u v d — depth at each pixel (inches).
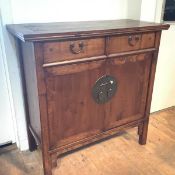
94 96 57.7
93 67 53.9
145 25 58.2
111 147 72.9
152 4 74.2
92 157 68.4
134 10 74.4
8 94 66.2
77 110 56.7
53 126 54.4
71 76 52.0
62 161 66.6
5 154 69.5
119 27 54.0
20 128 68.3
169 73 90.2
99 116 61.2
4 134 71.1
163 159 67.9
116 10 72.6
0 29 57.6
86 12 67.6
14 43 59.2
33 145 70.1
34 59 45.7
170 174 62.4
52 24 58.6
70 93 53.6
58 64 48.3
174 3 80.8
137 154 69.9
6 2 55.1
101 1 68.7
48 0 60.7
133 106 67.3
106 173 62.4
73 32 46.4
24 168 64.1
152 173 62.7
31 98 59.1
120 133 80.0
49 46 46.1
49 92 50.4
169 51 85.7
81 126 59.2
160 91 91.5
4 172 62.6
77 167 64.4
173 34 83.6
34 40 42.9
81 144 61.2
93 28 52.2
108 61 55.7
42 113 51.1
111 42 54.1
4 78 64.6
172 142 75.7
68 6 64.1
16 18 58.6
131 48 58.4
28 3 58.6
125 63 59.3
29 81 57.2
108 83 58.5
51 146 56.1
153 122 87.4
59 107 53.4
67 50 48.6
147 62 63.9
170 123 86.7
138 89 65.9
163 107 96.3
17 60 61.1
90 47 51.4
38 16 61.0
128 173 62.5
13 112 67.1
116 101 62.8
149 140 76.5
